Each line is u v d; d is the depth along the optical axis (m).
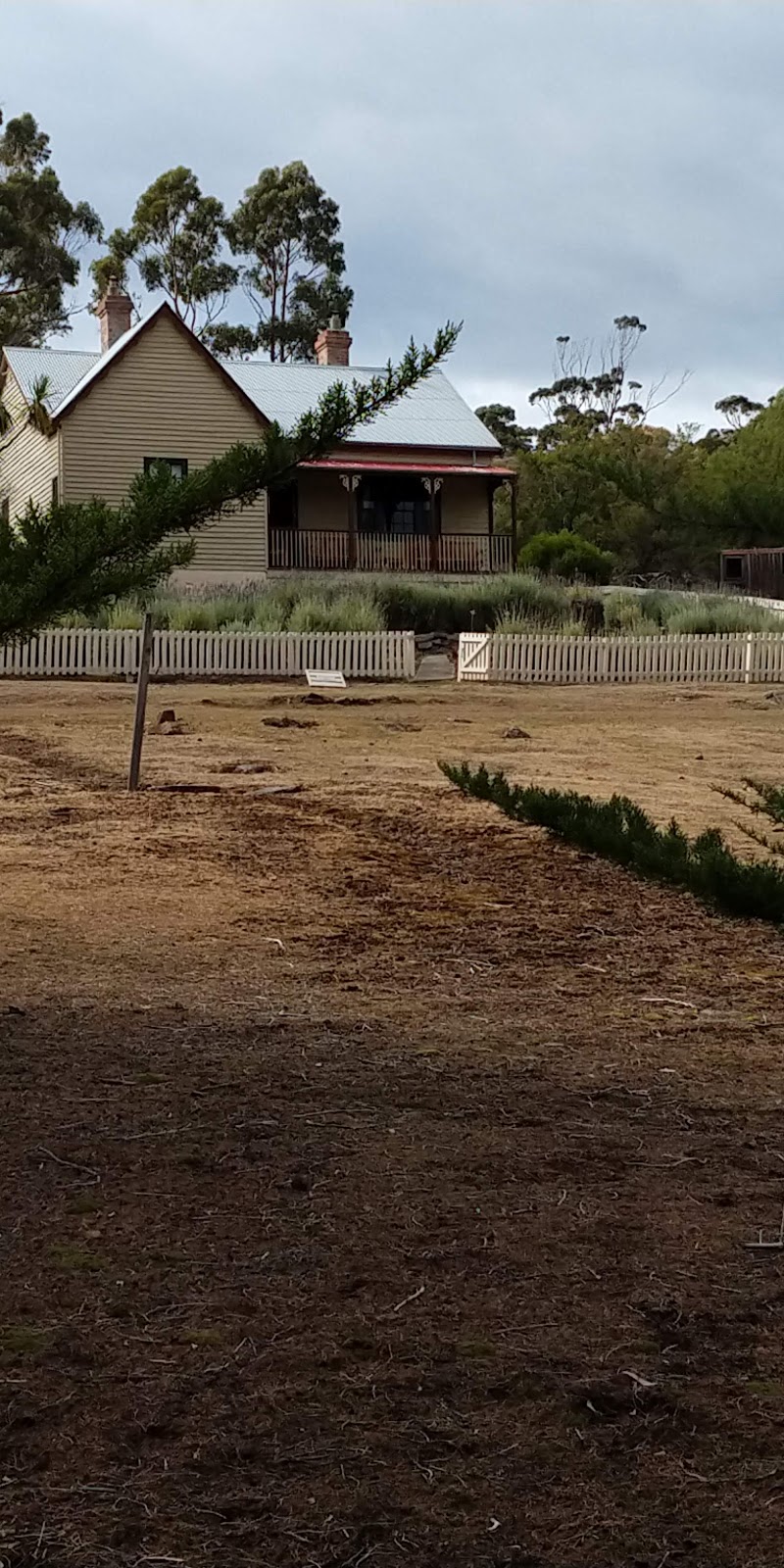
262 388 44.81
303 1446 2.76
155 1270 3.52
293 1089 4.98
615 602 35.03
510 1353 3.13
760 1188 4.18
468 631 33.34
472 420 45.28
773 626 31.84
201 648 26.62
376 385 5.09
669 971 7.09
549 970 7.05
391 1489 2.63
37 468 39.25
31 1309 3.30
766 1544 2.49
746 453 66.69
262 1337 3.19
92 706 20.88
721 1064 5.49
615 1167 4.32
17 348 42.41
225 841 10.23
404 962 7.10
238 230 80.06
